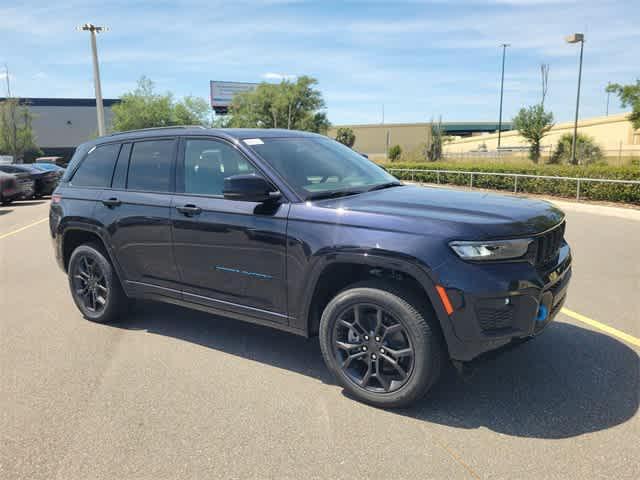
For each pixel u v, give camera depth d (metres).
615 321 4.71
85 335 4.64
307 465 2.67
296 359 4.04
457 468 2.62
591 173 15.64
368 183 4.03
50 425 3.11
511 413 3.15
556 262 3.34
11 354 4.22
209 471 2.64
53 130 80.38
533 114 36.09
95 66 35.28
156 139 4.43
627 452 2.72
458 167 22.59
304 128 65.38
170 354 4.16
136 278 4.50
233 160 3.86
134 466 2.69
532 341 4.25
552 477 2.54
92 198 4.73
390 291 3.10
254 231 3.59
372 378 3.31
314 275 3.34
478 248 2.89
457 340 2.93
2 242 9.90
